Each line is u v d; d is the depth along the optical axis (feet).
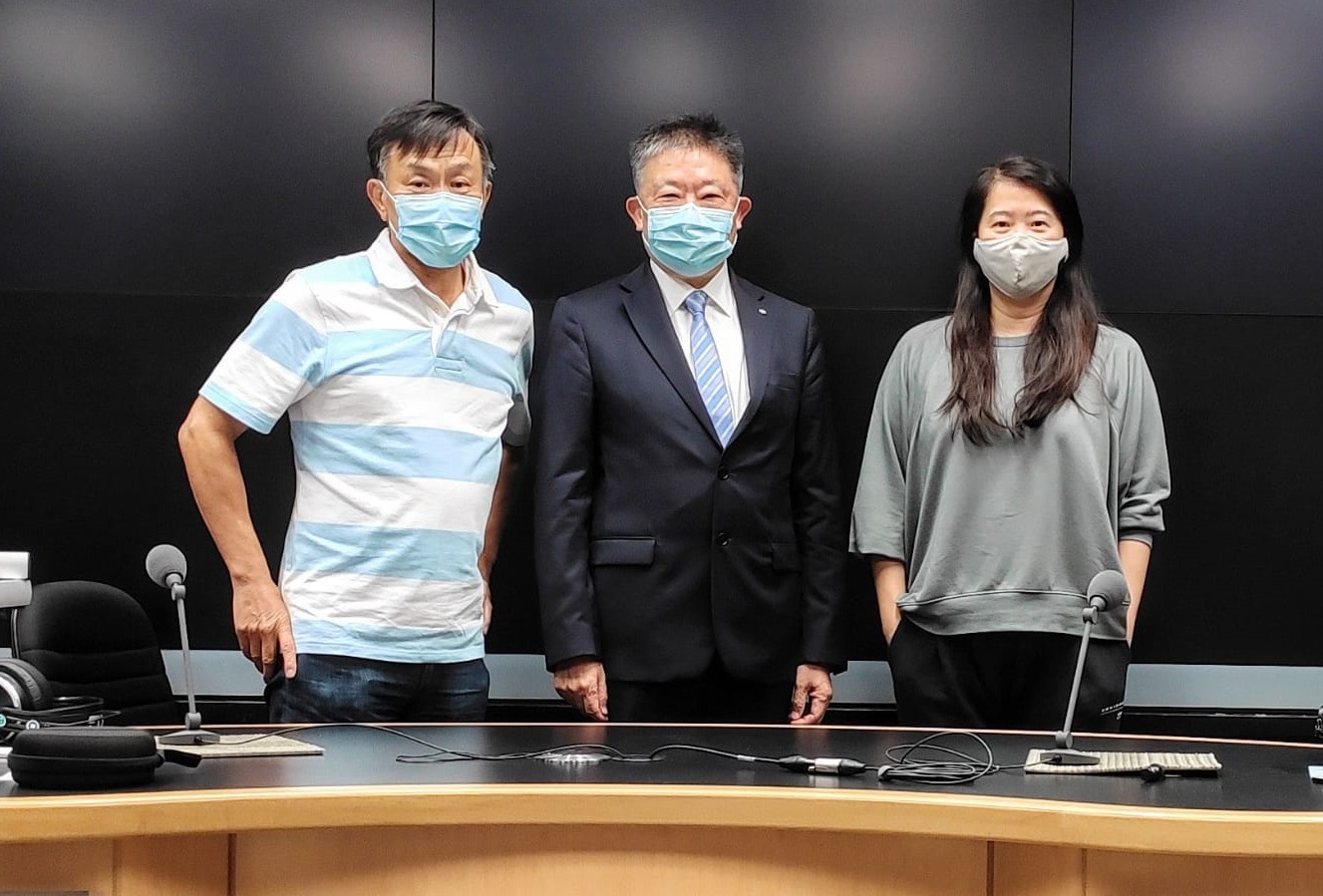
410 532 9.01
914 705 9.84
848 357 11.66
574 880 5.86
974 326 10.03
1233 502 11.60
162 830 5.56
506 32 11.56
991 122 11.60
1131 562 9.84
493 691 11.66
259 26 11.51
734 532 9.81
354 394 9.11
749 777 6.24
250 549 9.16
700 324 10.16
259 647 9.12
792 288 11.66
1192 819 5.46
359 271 9.30
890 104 11.60
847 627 10.25
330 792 5.73
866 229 11.63
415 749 7.04
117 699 10.57
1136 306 11.60
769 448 9.93
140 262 11.49
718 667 9.92
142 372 11.50
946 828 5.65
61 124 11.45
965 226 10.24
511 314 9.76
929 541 9.92
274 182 11.52
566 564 9.73
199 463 9.07
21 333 11.46
